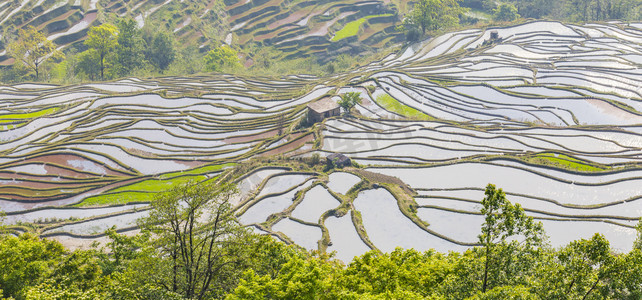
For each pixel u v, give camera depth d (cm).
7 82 15038
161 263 3353
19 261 3719
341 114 10519
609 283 2767
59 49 16788
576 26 16012
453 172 7581
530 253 3153
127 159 8956
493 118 10281
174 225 3494
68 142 9556
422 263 3547
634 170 7431
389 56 15762
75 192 7681
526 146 8612
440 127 9694
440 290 3091
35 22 17162
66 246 6219
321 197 6888
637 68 12406
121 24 16462
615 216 6178
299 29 19525
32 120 10794
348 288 3138
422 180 7350
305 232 6097
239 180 7669
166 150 9362
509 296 2661
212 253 3516
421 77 12738
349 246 5809
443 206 6569
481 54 14112
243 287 2842
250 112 11231
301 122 10206
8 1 17588
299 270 3061
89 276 3953
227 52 16288
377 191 6969
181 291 3338
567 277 2792
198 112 11262
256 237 3634
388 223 6238
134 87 13050
